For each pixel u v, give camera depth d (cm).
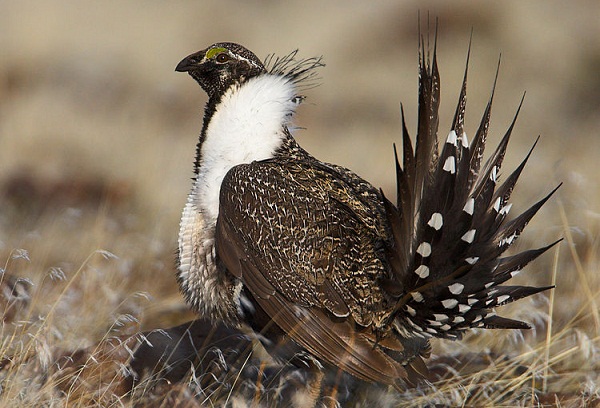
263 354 1077
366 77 3472
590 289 1338
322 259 898
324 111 3198
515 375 1061
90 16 3775
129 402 912
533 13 3909
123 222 1700
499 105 3278
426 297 862
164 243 1588
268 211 916
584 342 1035
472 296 858
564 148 2611
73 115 2719
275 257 907
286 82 1027
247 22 4131
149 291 1355
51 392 905
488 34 3738
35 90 3031
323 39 3866
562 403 994
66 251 1527
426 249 839
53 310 1033
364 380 892
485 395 989
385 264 909
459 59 3566
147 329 1233
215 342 1039
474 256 858
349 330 894
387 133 2881
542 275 1469
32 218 1758
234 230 924
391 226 863
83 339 1050
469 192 873
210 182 984
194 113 3033
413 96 3356
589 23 3903
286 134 1023
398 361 926
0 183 1952
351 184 984
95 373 971
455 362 1079
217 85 1040
